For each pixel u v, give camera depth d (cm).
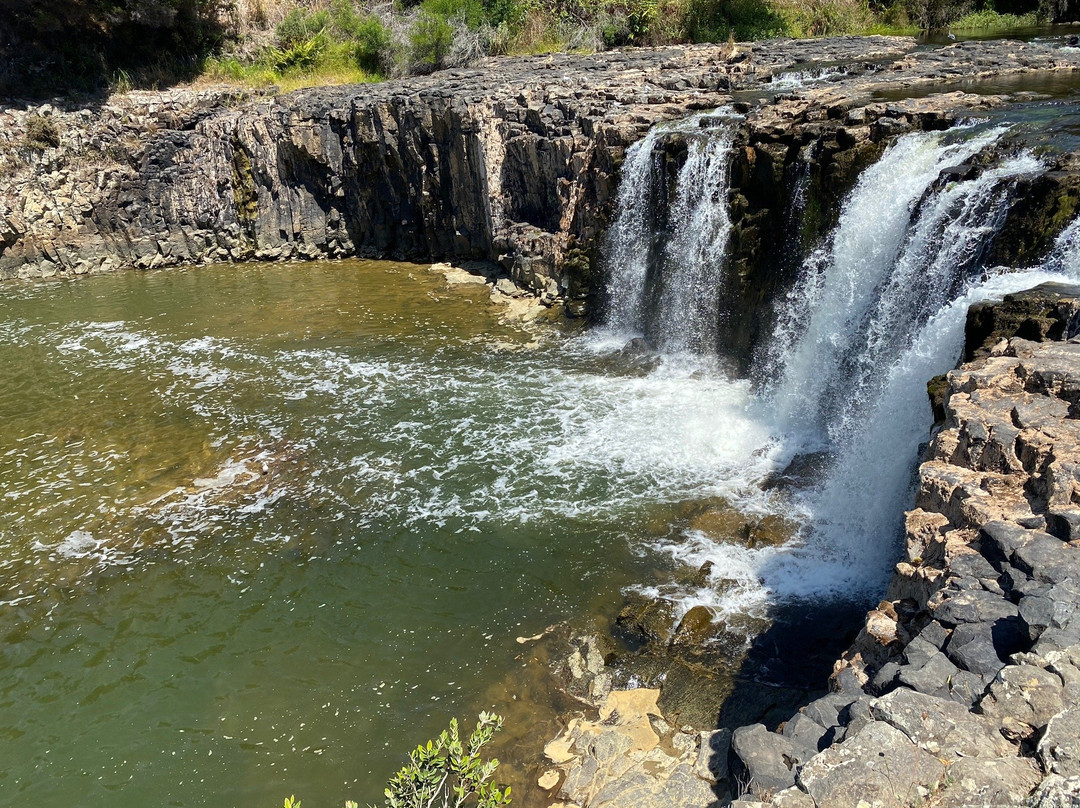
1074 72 1802
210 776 773
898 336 1116
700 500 1131
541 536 1085
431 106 2220
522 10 3266
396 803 544
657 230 1658
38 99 2814
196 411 1520
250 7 3325
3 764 805
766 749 500
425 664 888
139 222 2638
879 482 979
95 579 1067
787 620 894
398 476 1250
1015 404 682
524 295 1977
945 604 532
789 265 1391
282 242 2625
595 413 1399
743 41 2955
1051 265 955
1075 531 541
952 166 1129
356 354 1739
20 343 1945
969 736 433
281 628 960
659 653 867
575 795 700
